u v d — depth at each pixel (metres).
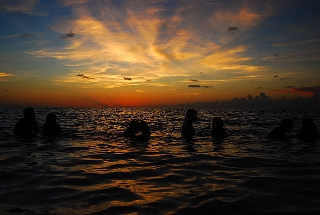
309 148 8.88
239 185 4.76
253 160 6.95
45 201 3.93
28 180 5.04
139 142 10.19
